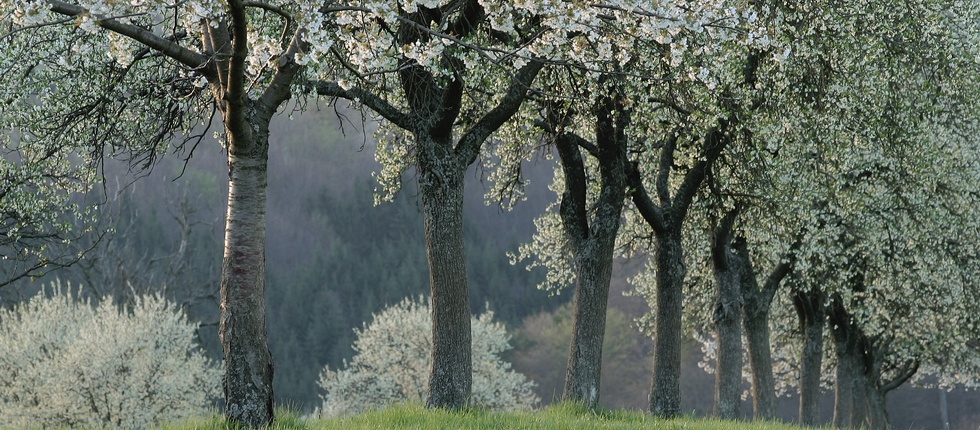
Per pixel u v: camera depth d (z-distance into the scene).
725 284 23.61
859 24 19.23
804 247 23.94
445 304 14.65
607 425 13.59
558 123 17.30
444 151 14.77
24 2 8.38
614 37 11.27
